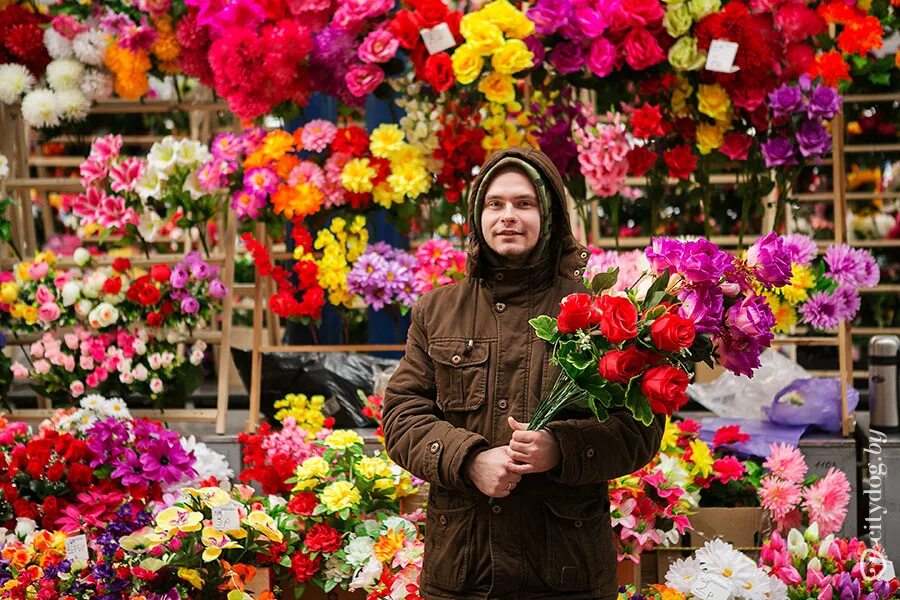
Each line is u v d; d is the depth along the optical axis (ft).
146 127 18.33
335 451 10.28
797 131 11.62
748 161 12.09
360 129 12.11
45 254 12.85
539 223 6.99
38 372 12.53
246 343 16.75
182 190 12.40
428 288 11.93
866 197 15.71
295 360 12.67
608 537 6.96
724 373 12.25
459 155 11.76
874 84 14.14
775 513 10.14
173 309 12.40
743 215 12.30
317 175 12.04
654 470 9.87
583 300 6.10
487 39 11.19
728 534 10.30
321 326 14.05
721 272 6.11
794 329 15.70
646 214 16.24
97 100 13.07
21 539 9.70
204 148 12.30
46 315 12.28
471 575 6.81
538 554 6.73
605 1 11.35
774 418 11.69
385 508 10.21
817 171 14.79
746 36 11.16
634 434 6.68
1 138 13.82
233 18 11.76
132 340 12.35
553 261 7.20
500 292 7.07
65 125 13.09
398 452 6.93
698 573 8.75
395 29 11.48
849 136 15.66
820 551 9.28
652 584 9.77
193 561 8.67
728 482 10.62
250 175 12.10
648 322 6.01
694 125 12.00
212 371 17.25
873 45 11.40
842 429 11.54
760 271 6.24
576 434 6.50
